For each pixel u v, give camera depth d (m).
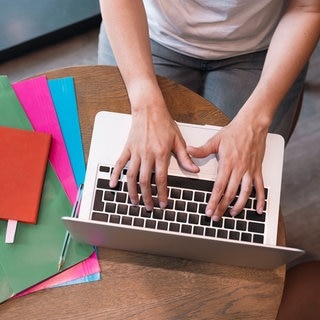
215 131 0.86
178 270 0.79
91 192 0.78
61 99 0.89
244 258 0.73
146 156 0.80
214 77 1.13
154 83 0.88
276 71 0.91
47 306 0.76
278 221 0.83
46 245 0.79
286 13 0.97
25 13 1.69
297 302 0.97
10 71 1.67
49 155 0.85
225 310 0.78
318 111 1.64
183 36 1.08
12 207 0.80
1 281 0.77
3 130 0.85
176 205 0.78
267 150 0.85
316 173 1.56
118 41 0.90
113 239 0.73
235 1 0.96
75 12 1.70
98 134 0.83
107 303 0.77
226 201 0.78
